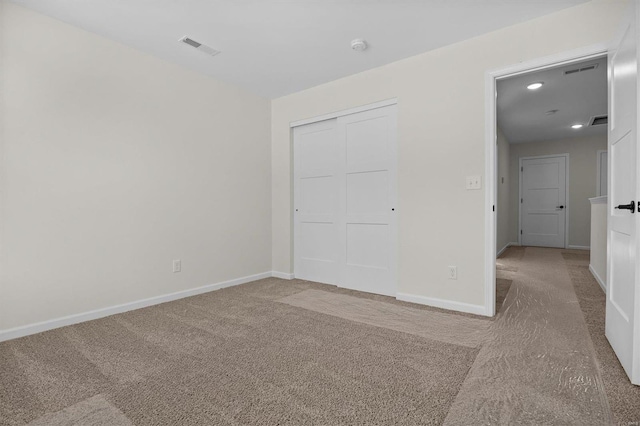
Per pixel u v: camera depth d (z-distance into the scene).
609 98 2.03
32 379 1.64
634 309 1.52
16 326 2.17
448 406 1.40
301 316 2.59
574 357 1.83
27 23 2.20
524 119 5.17
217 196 3.47
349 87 3.38
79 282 2.46
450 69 2.72
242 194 3.75
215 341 2.11
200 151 3.30
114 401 1.45
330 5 2.19
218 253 3.49
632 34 1.59
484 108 2.56
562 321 2.43
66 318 2.39
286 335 2.20
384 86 3.12
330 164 3.67
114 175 2.65
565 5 2.20
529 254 5.87
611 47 1.97
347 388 1.55
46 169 2.29
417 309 2.74
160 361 1.83
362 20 2.37
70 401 1.45
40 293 2.27
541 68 2.37
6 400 1.46
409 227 2.96
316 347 2.01
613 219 1.92
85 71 2.48
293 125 3.92
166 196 3.02
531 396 1.46
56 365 1.79
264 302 2.98
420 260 2.90
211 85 3.40
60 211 2.36
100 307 2.57
